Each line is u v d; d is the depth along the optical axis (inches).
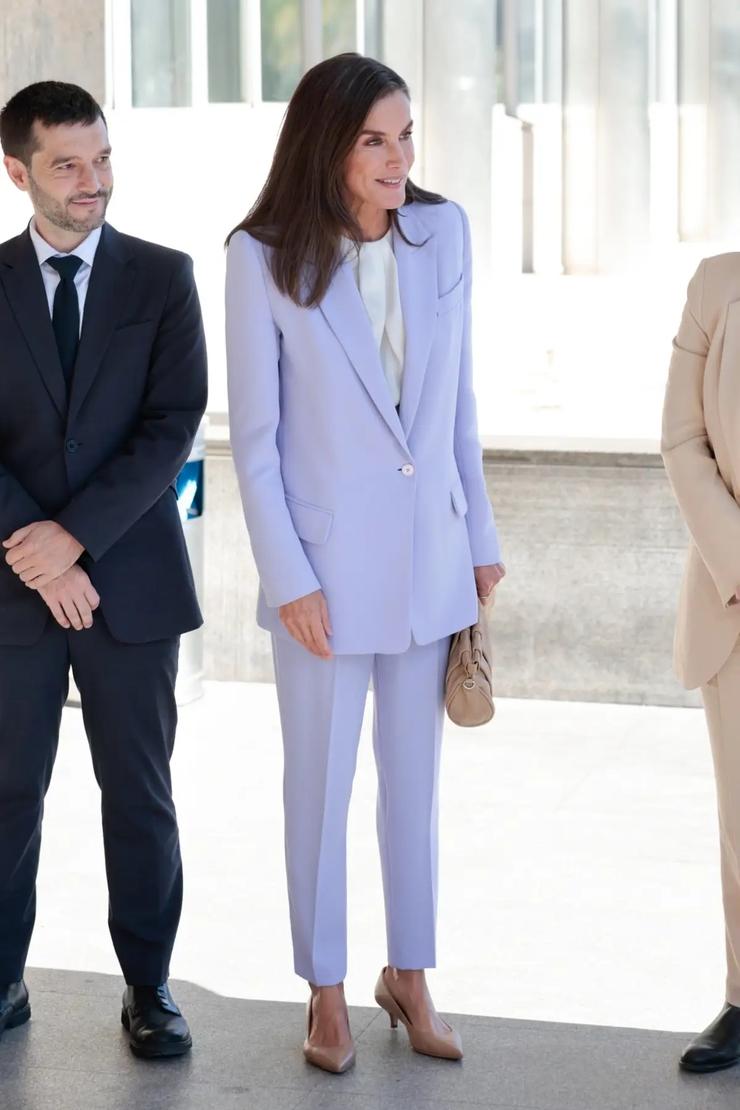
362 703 278.4
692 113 727.7
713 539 259.8
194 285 287.0
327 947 279.1
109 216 652.7
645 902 366.0
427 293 267.1
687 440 267.1
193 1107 262.1
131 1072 275.7
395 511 267.6
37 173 268.7
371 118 254.8
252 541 268.7
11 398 278.7
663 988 314.8
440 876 386.0
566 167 739.4
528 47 725.3
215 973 324.8
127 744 283.1
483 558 288.2
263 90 647.8
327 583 268.8
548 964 328.8
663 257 741.3
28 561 268.4
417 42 652.7
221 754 500.7
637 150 729.6
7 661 279.1
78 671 282.4
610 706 548.7
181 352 282.7
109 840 287.0
